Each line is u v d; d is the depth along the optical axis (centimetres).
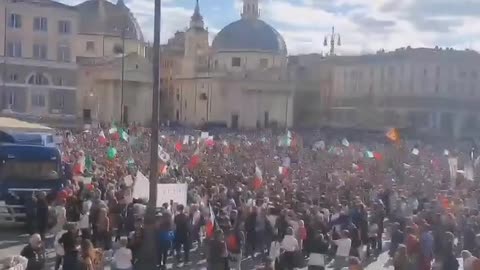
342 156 5412
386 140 8350
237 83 12650
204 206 2658
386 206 3172
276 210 2539
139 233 2039
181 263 2488
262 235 2514
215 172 3909
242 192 2956
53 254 2475
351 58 12862
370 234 2775
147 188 2777
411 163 5100
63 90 9994
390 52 12238
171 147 5600
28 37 9744
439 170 4606
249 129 12000
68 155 4406
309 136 9562
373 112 12025
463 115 11419
